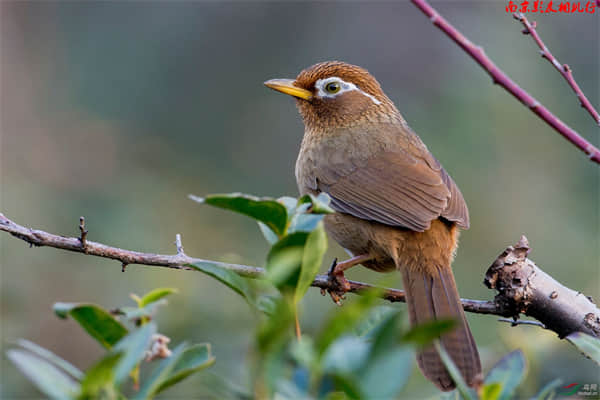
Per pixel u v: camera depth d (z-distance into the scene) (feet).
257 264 47.52
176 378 13.52
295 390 11.84
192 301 35.45
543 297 23.24
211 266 15.96
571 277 48.16
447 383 20.94
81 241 22.36
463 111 53.57
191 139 63.36
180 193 56.49
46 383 11.86
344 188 28.89
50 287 42.14
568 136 19.16
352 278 45.50
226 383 12.57
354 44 68.85
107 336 14.70
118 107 63.67
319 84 31.71
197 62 65.41
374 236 26.81
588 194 51.96
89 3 66.59
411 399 26.35
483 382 14.08
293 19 69.05
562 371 28.99
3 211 47.70
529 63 57.62
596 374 28.78
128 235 46.91
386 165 28.89
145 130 63.05
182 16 65.87
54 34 66.23
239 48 67.05
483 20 62.59
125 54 64.90
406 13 68.44
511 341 25.73
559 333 23.34
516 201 50.83
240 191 61.62
